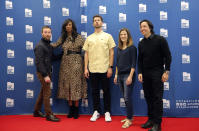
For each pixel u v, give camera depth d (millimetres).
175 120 2943
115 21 3232
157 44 2332
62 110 3340
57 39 3340
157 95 2330
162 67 2416
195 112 3096
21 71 3354
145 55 2439
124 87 2688
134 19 3195
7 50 3342
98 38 2984
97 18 2947
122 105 3246
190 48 3096
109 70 2947
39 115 3221
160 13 3139
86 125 2715
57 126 2678
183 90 3113
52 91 3340
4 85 3342
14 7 3332
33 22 3344
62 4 3318
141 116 3193
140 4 3178
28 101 3363
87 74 3055
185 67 3109
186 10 3090
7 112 3348
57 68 3338
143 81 2539
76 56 3057
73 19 3309
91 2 3266
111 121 2906
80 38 3086
